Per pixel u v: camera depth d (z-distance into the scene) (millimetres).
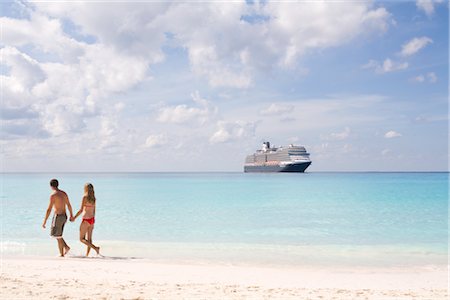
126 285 8094
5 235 16766
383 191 52219
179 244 14977
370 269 10594
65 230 17938
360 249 14000
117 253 12953
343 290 7973
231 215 24953
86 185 12070
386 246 14734
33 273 9156
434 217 23891
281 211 27266
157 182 95312
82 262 10867
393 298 7363
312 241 15859
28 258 11438
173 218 23438
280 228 19453
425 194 45844
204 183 85062
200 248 14102
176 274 9484
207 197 41594
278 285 8469
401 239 16406
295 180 106375
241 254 12953
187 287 8008
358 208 29094
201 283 8492
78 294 7180
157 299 6984
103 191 53125
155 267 10352
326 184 77938
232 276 9375
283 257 12414
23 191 51562
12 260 10961
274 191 52344
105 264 10617
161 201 35562
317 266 11008
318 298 7270
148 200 36844
